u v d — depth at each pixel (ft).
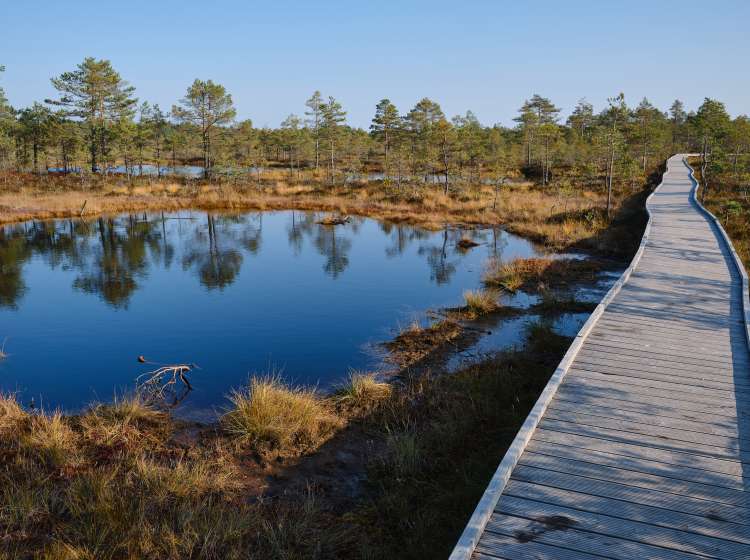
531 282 45.01
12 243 65.82
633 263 36.55
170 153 224.53
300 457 19.08
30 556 13.41
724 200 75.51
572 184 115.65
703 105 126.21
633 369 19.88
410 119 179.11
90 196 106.42
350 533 14.80
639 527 11.30
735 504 12.05
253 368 28.07
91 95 155.84
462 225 80.33
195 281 47.75
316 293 43.39
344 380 26.25
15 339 32.89
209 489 16.67
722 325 25.03
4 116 142.72
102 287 45.65
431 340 31.40
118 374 27.53
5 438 19.42
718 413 16.40
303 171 170.40
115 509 14.98
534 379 24.80
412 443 18.34
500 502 12.21
